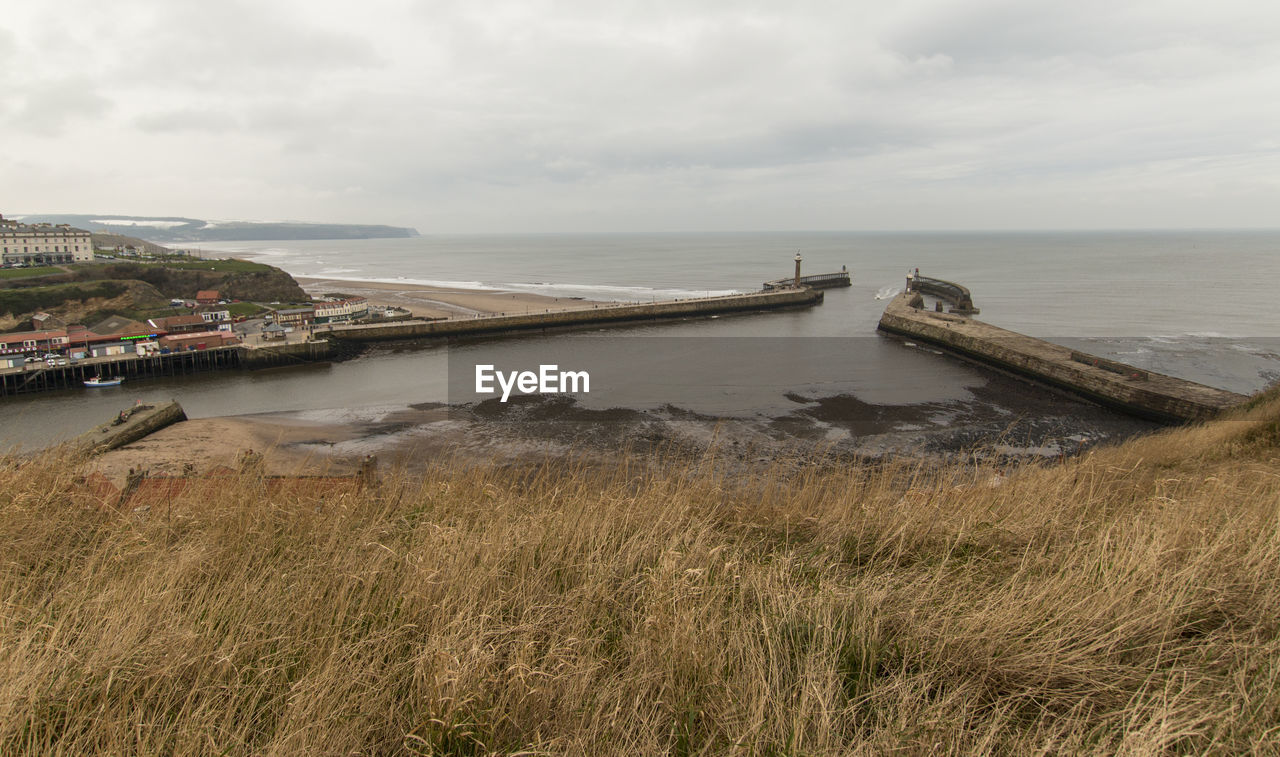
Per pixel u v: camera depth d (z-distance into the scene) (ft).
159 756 8.30
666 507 17.92
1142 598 11.75
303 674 9.93
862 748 8.38
